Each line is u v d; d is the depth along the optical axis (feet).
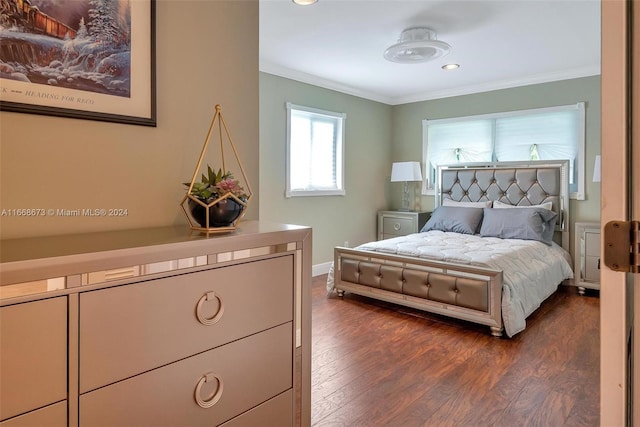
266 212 14.25
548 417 6.40
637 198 2.33
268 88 14.06
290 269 4.01
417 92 17.92
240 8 5.31
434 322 10.91
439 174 17.47
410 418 6.41
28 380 2.43
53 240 3.33
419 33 10.41
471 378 7.72
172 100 4.63
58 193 3.79
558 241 14.67
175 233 3.79
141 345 2.92
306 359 4.23
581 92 14.29
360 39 11.29
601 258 2.45
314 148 16.16
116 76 4.12
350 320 11.07
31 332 2.43
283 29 10.53
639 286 2.35
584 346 9.23
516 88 15.72
